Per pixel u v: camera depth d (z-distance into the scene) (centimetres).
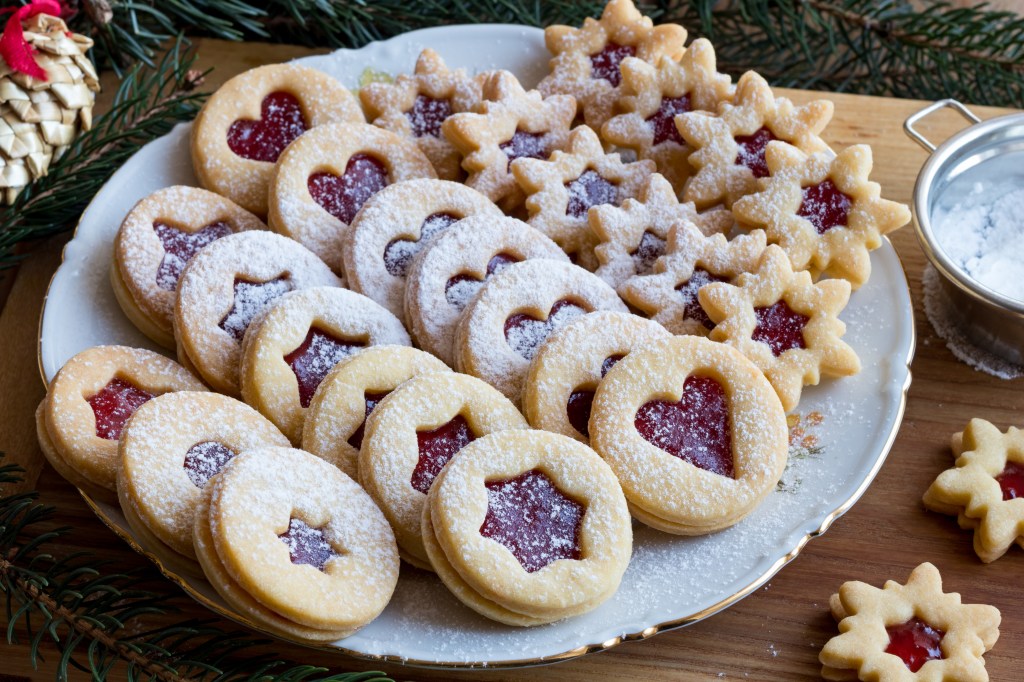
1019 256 73
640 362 67
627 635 65
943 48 82
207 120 74
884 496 70
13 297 75
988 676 66
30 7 72
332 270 72
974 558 69
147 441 65
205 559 63
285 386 68
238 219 73
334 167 73
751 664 67
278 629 63
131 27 78
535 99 76
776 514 68
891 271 73
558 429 67
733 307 70
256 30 79
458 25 80
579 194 74
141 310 70
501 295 69
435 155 75
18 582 66
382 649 64
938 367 73
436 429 66
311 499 64
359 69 79
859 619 67
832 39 84
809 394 71
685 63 76
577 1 82
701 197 74
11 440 71
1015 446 70
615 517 64
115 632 66
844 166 72
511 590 63
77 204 75
